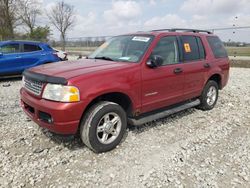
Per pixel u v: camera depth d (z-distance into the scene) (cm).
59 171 343
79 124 373
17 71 1002
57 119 345
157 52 456
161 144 424
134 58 439
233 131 492
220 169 353
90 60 465
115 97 419
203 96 591
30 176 331
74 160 371
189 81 527
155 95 454
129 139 439
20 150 396
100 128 384
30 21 4144
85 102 354
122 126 409
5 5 3403
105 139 391
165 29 543
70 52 2938
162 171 345
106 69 389
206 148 415
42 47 1069
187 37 541
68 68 396
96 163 363
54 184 316
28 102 389
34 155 382
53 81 351
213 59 602
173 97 495
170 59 487
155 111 484
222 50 654
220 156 389
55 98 347
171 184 318
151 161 370
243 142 440
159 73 451
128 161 370
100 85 368
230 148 416
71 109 344
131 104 420
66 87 344
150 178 329
